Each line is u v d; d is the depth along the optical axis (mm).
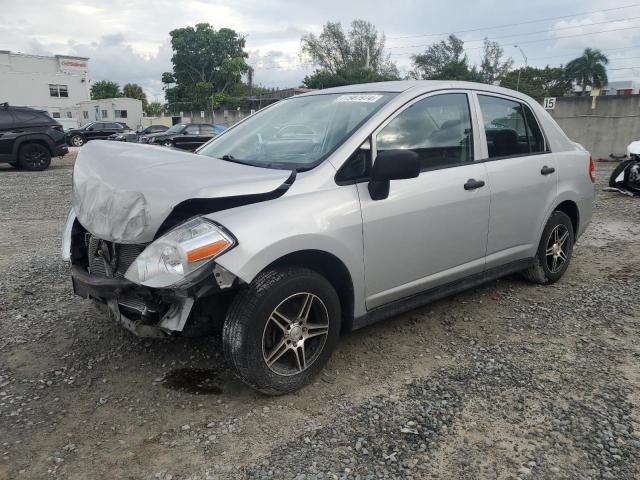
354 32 69688
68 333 3873
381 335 3863
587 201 5090
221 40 67688
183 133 25141
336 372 3340
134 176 2979
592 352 3607
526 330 3967
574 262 5703
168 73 70688
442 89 3867
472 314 4254
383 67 70375
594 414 2881
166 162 3213
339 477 2410
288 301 2988
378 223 3268
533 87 67312
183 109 68875
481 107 4121
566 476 2418
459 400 3023
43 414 2881
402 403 2994
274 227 2811
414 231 3482
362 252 3229
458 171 3785
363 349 3645
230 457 2551
